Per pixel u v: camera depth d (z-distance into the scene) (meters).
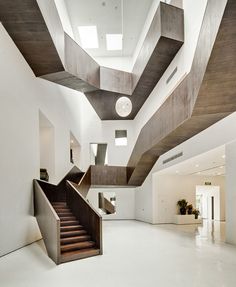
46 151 10.66
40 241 7.89
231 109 6.83
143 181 15.38
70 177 11.54
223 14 5.06
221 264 5.77
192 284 4.46
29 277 4.80
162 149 11.22
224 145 7.61
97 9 13.27
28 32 6.62
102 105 14.85
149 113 13.63
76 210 8.39
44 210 6.89
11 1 5.66
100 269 5.38
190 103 7.08
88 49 16.69
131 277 4.86
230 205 7.96
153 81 12.30
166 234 10.56
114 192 18.50
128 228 12.65
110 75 12.77
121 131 18.20
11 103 6.56
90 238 7.28
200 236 10.02
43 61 7.98
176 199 15.41
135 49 16.64
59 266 5.61
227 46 5.55
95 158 20.45
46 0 6.51
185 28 9.23
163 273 5.09
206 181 16.66
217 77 6.13
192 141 9.24
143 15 13.76
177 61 9.95
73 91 14.91
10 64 6.61
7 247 6.06
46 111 9.66
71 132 14.05
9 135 6.38
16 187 6.69
